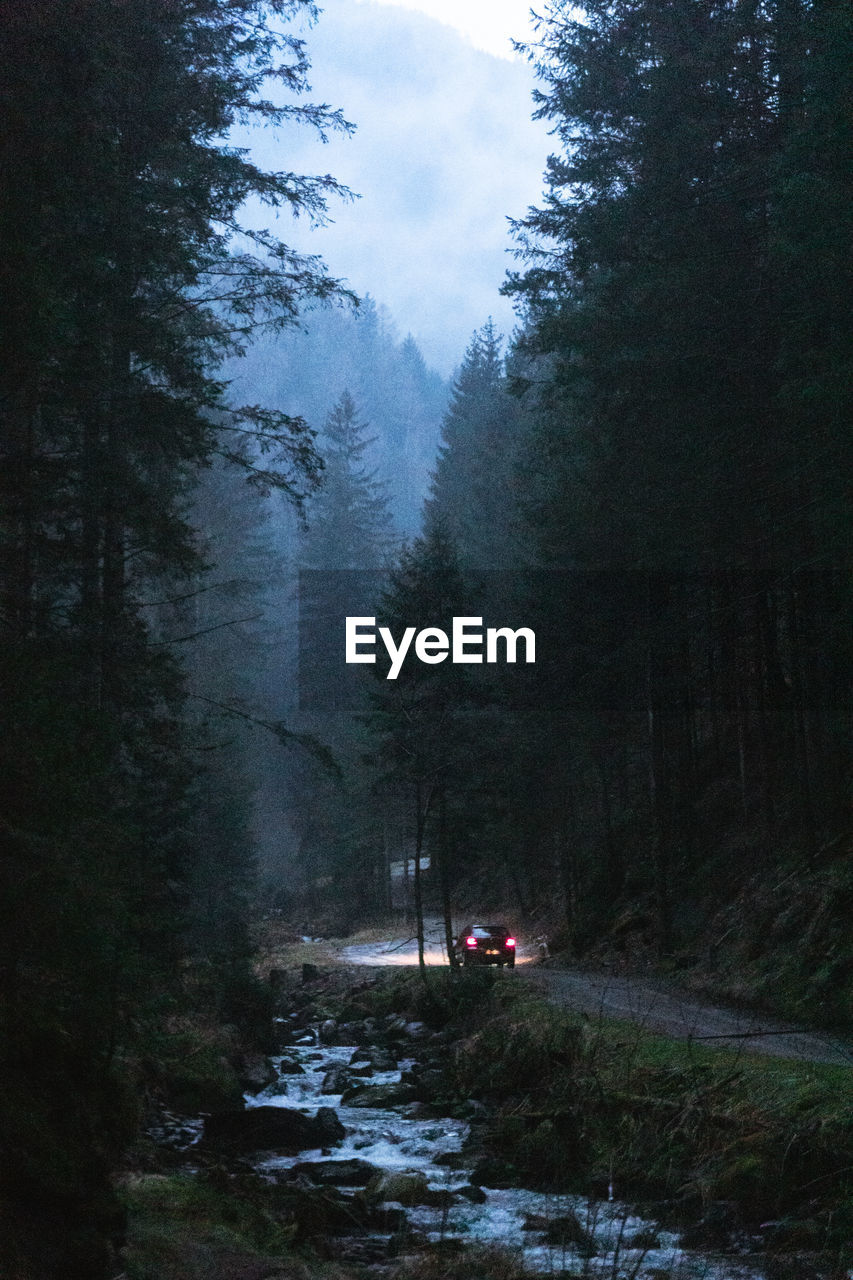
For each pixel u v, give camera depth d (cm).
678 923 3459
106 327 1636
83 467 1562
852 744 2770
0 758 730
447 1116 1800
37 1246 591
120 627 1641
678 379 2578
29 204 1101
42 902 687
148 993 1155
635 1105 1423
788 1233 1024
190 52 1903
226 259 2000
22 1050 668
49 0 1184
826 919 2394
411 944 5872
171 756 1861
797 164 2020
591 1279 916
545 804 4750
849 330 1953
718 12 2561
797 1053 1669
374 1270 945
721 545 2727
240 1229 944
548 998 2694
